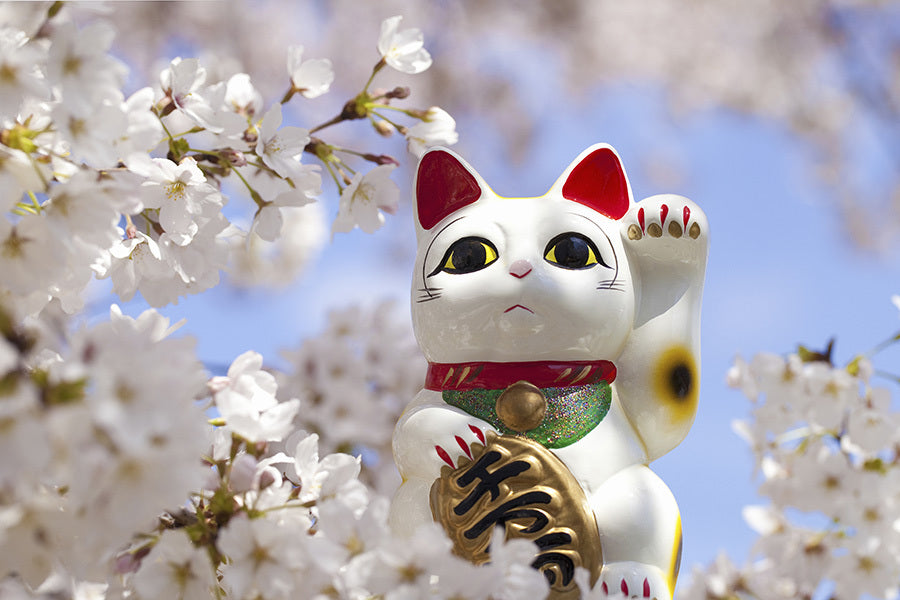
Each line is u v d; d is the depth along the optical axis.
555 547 0.88
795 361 0.91
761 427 0.91
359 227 0.94
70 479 0.75
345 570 0.80
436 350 0.92
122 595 0.83
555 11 2.66
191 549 0.81
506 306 0.90
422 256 0.93
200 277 0.91
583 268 0.91
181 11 2.33
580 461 0.89
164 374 0.75
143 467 0.76
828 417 0.90
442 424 0.90
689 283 0.93
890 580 0.90
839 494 0.90
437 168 0.95
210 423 0.84
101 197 0.81
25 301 0.81
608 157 0.94
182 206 0.88
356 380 1.16
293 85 0.95
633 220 0.93
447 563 0.79
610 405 0.91
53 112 0.80
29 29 0.81
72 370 0.75
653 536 0.89
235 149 0.90
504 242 0.91
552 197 0.93
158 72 0.91
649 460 0.93
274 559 0.80
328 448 1.14
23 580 0.80
